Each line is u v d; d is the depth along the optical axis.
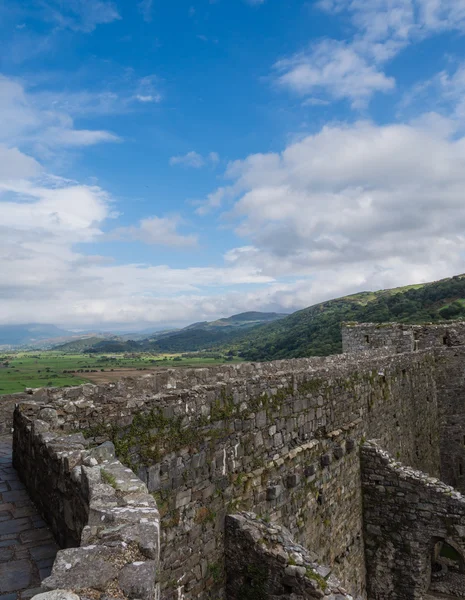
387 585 15.34
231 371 12.66
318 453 13.55
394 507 15.51
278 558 9.18
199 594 9.07
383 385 19.27
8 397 13.07
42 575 5.34
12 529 6.52
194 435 9.29
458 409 26.08
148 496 5.18
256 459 11.04
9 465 9.45
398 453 20.11
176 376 10.90
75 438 7.00
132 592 3.60
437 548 17.95
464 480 25.75
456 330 26.44
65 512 5.91
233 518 9.84
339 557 14.03
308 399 13.43
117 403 8.01
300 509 12.30
